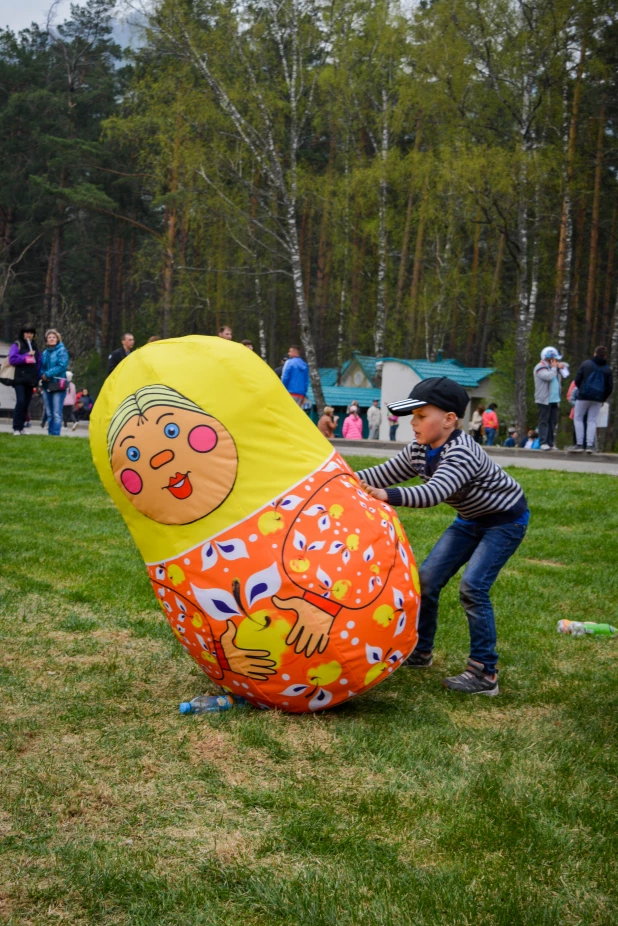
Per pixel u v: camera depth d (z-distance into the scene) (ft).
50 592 22.18
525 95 96.22
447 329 146.82
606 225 145.48
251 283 156.46
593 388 57.72
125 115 117.08
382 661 14.64
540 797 12.19
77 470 42.34
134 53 107.04
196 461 13.99
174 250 134.31
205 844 10.83
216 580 14.07
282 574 13.96
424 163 105.50
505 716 15.42
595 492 38.24
